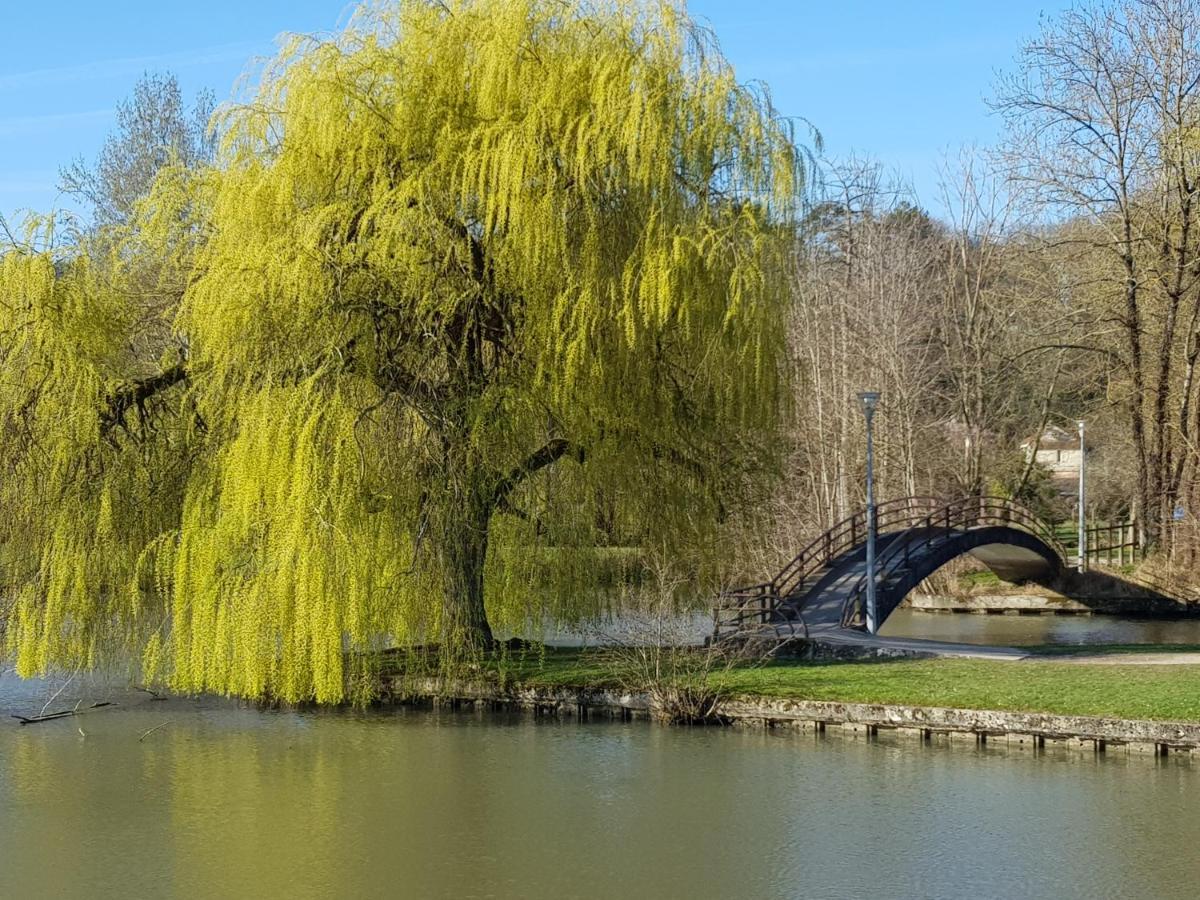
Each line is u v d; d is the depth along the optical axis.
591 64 20.16
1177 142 38.94
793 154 20.77
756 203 20.52
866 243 48.97
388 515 19.47
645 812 15.61
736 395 20.70
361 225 19.08
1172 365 42.97
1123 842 14.27
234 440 19.19
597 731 19.77
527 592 21.00
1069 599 41.62
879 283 46.59
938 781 16.80
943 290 55.38
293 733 19.69
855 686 20.45
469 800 16.09
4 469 19.36
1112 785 16.45
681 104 20.17
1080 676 20.88
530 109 19.41
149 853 14.16
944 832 14.70
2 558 20.06
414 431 19.73
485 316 20.23
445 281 19.62
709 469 22.22
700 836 14.68
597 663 22.58
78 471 19.64
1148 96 39.81
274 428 18.28
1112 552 49.25
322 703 21.36
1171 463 42.66
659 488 21.59
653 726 20.05
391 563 19.55
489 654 22.70
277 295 18.61
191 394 20.22
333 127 19.33
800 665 22.84
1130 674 20.98
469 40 20.33
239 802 16.06
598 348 19.50
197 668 18.84
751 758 18.08
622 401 20.16
